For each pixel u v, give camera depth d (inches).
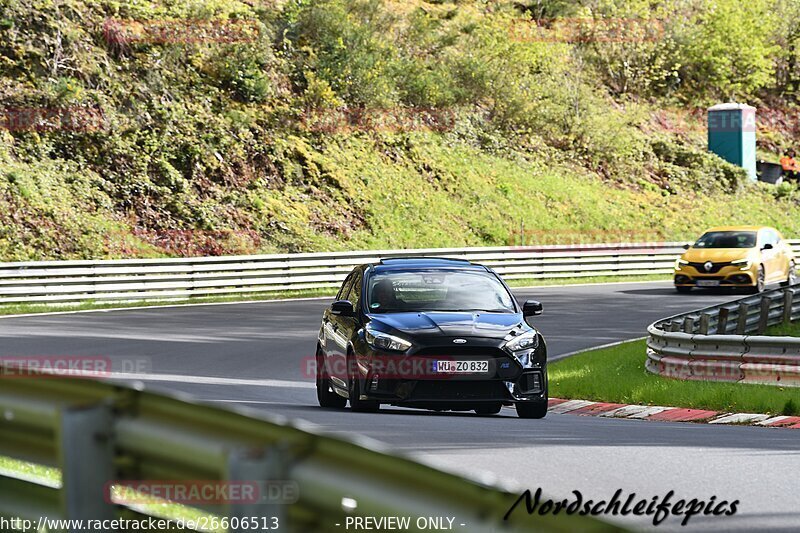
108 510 435.5
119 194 4458.7
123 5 5319.9
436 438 1199.6
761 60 7568.9
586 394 1804.9
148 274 3752.5
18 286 3491.6
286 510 378.9
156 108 4891.7
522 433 1279.5
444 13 6614.2
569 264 4643.2
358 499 370.0
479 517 345.1
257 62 5378.9
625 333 2770.7
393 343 1443.2
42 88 4692.4
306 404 1633.9
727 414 1531.7
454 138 5684.1
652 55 7303.2
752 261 3870.6
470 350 1438.2
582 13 7244.1
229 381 1894.7
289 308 3476.9
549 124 6127.0
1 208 4101.9
